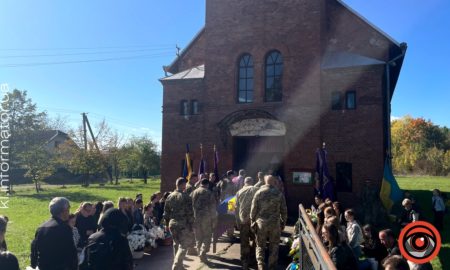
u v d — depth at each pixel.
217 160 16.23
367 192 13.84
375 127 14.78
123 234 4.85
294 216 14.91
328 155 15.35
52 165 34.47
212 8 17.84
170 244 10.59
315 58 15.87
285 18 16.55
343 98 15.38
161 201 11.71
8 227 13.60
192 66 20.11
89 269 4.60
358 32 16.97
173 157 17.88
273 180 7.64
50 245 4.60
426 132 72.56
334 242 5.40
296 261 7.47
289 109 16.02
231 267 8.27
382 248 7.36
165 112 18.20
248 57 17.36
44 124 36.84
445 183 39.78
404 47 15.68
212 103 17.36
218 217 10.42
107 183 46.25
